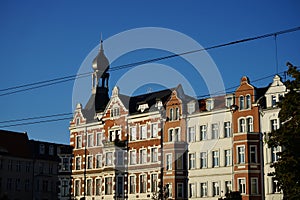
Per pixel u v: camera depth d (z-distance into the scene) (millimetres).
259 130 58125
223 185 59844
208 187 61250
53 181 96500
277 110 56844
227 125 61281
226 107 61250
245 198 57031
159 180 64375
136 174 67438
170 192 63062
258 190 57062
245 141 58219
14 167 90438
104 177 70188
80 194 74312
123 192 68062
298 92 33344
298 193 30906
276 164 32750
